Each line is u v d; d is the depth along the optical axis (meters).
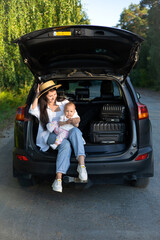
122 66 3.62
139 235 2.62
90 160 3.14
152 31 28.66
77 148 3.12
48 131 3.38
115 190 3.69
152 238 2.57
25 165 3.25
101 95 4.45
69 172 3.16
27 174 3.30
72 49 3.50
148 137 3.33
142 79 33.72
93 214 3.04
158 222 2.86
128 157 3.21
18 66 12.44
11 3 10.80
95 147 3.33
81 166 3.04
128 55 3.38
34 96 3.54
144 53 34.00
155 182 3.91
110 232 2.67
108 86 4.41
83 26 3.04
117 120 3.63
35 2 11.08
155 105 13.41
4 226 2.79
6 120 9.04
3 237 2.60
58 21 11.37
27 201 3.37
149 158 3.28
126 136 3.50
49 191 3.67
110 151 3.30
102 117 3.69
